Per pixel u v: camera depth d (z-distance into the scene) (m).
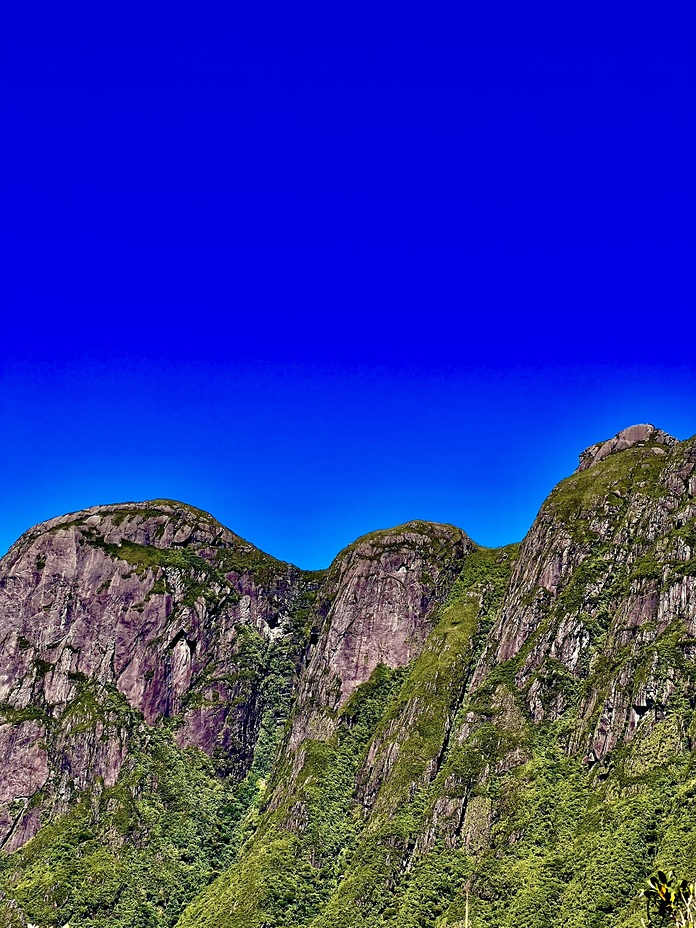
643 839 194.62
